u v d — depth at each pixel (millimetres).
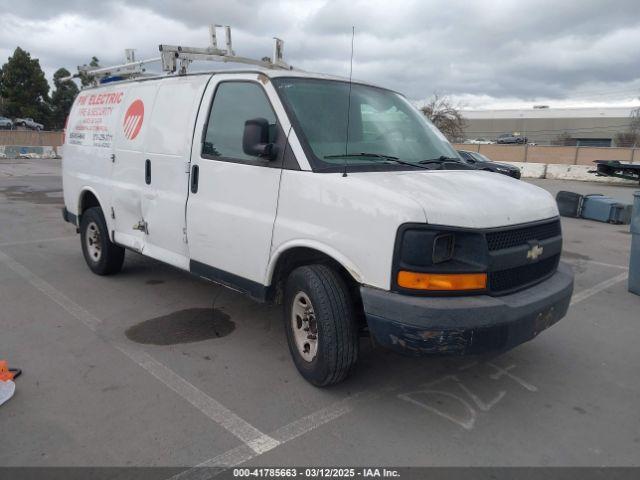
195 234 4418
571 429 3320
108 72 6207
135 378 3791
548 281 3668
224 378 3830
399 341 3043
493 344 3082
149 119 4992
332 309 3379
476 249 3105
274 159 3730
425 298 3027
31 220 10164
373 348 4430
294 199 3584
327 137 3752
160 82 5008
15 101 49688
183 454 2941
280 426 3238
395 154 4000
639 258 6168
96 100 6059
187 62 4887
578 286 6609
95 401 3461
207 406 3441
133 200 5184
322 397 3596
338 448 3039
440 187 3369
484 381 3928
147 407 3408
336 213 3322
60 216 10719
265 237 3781
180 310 5191
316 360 3529
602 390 3854
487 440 3168
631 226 6230
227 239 4109
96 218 5934
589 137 77812
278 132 3750
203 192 4312
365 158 3787
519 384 3902
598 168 23359
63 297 5492
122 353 4199
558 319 3619
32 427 3150
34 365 3945
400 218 3012
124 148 5305
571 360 4359
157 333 4617
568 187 23984
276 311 5227
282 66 5562
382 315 3074
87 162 6074
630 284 6324
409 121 4543
